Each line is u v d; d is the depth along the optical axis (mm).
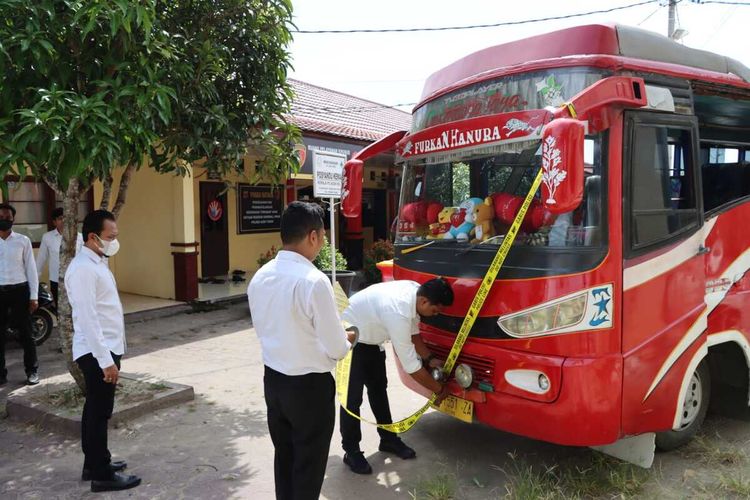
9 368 6793
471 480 3930
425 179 4438
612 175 3346
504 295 3576
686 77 3834
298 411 2883
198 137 5070
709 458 4129
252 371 6688
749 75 4480
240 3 5402
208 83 5086
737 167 5219
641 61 3586
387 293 3920
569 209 2834
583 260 3299
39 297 7621
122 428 4914
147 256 10797
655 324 3539
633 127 3459
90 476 3895
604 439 3314
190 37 5285
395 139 4852
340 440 4680
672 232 3668
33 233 9516
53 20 4020
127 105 4199
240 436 4758
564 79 3516
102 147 3916
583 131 2850
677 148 3783
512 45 3914
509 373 3531
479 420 3795
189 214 10414
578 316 3293
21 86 4117
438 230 4188
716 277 4105
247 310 10312
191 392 5633
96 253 3850
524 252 3506
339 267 10180
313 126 11414
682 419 4129
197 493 3814
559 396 3303
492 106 3846
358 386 4113
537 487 3637
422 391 4359
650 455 3697
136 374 6492
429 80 4605
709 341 4051
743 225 4328
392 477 4012
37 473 4137
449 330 3977
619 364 3318
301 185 13422
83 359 3787
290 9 5660
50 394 5406
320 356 2900
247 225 13562
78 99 3932
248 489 3867
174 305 10156
